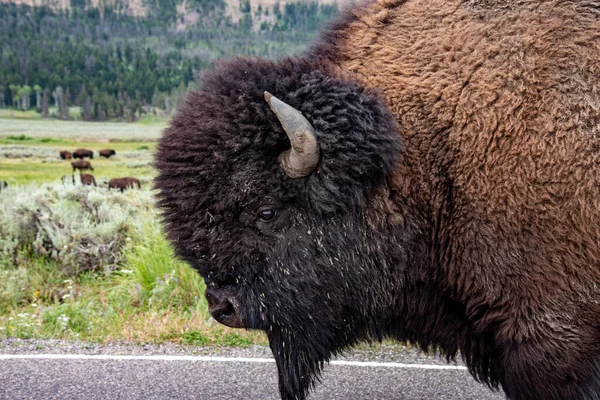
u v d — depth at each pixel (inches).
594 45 103.5
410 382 166.6
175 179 108.1
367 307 116.5
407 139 110.2
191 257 110.7
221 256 108.9
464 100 107.2
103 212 314.7
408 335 124.3
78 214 311.4
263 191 107.9
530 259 103.7
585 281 102.0
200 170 106.4
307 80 108.0
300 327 115.3
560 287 103.0
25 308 242.4
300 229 110.0
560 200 101.1
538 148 101.9
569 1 107.4
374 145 104.2
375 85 113.3
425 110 109.7
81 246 282.0
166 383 165.6
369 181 108.5
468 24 111.8
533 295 104.6
